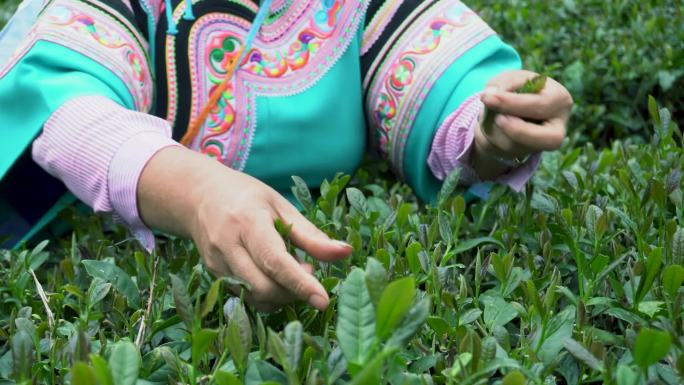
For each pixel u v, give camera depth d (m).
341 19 1.65
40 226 1.59
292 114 1.60
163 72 1.55
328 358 0.88
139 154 1.17
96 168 1.22
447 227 1.18
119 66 1.44
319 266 1.19
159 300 1.12
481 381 0.78
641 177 1.38
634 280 1.05
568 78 2.49
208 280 1.17
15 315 1.11
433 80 1.62
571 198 1.41
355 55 1.70
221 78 1.57
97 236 1.46
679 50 2.42
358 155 1.75
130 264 1.28
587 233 1.21
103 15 1.48
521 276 1.09
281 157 1.62
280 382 0.85
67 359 0.94
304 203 1.27
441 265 1.15
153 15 1.57
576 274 1.22
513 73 1.36
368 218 1.29
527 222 1.37
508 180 1.47
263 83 1.60
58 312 1.12
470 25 1.67
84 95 1.33
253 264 1.00
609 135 2.56
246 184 1.06
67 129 1.28
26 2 1.61
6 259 1.43
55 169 1.32
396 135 1.69
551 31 2.68
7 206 1.60
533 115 1.29
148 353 0.94
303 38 1.64
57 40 1.42
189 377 0.91
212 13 1.57
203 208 1.05
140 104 1.49
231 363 0.90
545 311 0.95
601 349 0.87
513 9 2.83
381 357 0.65
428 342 1.04
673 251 1.07
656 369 0.89
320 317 1.04
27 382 0.85
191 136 1.56
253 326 1.07
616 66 2.44
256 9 1.61
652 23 2.51
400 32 1.70
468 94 1.59
